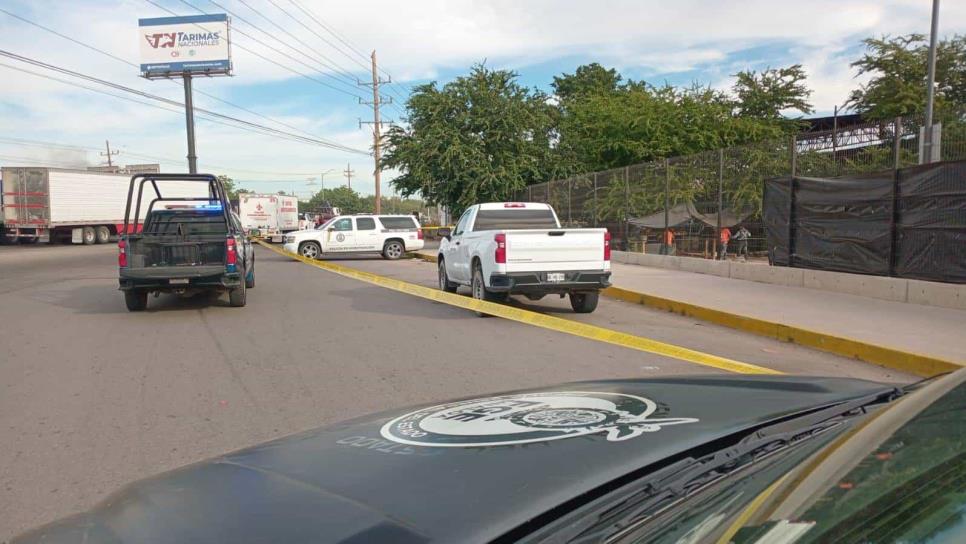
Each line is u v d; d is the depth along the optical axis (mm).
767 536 1161
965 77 28031
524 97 34750
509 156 33094
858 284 11539
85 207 39750
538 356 7840
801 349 8320
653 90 34594
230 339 9039
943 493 1141
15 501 3895
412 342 8742
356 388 6395
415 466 1873
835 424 2021
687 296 12023
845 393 2545
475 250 11359
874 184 11367
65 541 1665
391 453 2020
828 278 12172
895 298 10852
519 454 1919
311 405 5828
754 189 14500
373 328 9852
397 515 1556
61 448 4785
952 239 10031
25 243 41594
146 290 11508
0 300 13516
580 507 1580
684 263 16609
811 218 12836
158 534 1581
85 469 4387
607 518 1504
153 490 1909
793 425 2078
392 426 2375
